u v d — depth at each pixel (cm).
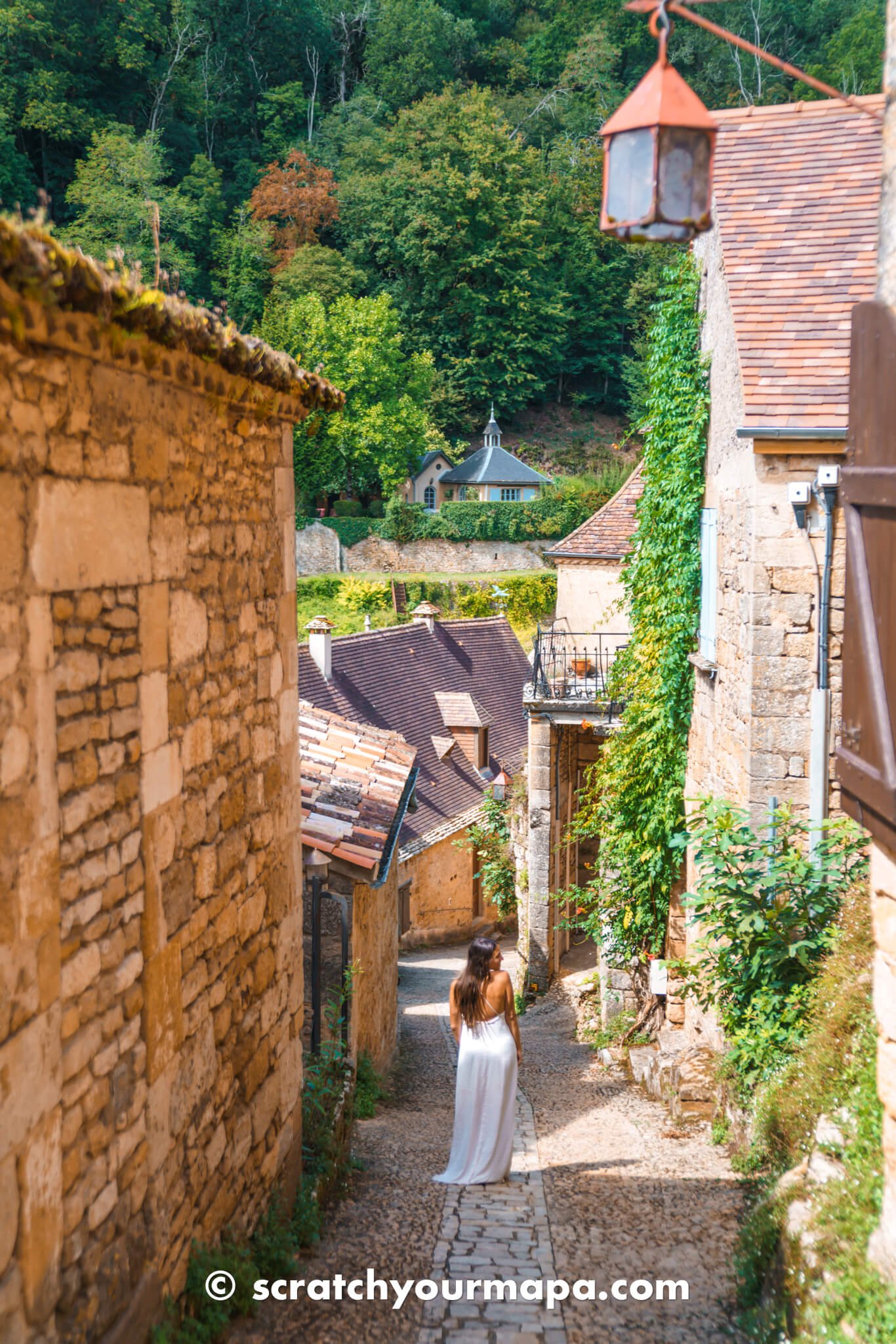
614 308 6556
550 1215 595
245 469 486
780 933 696
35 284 252
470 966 681
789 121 944
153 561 370
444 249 6159
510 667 2886
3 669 268
